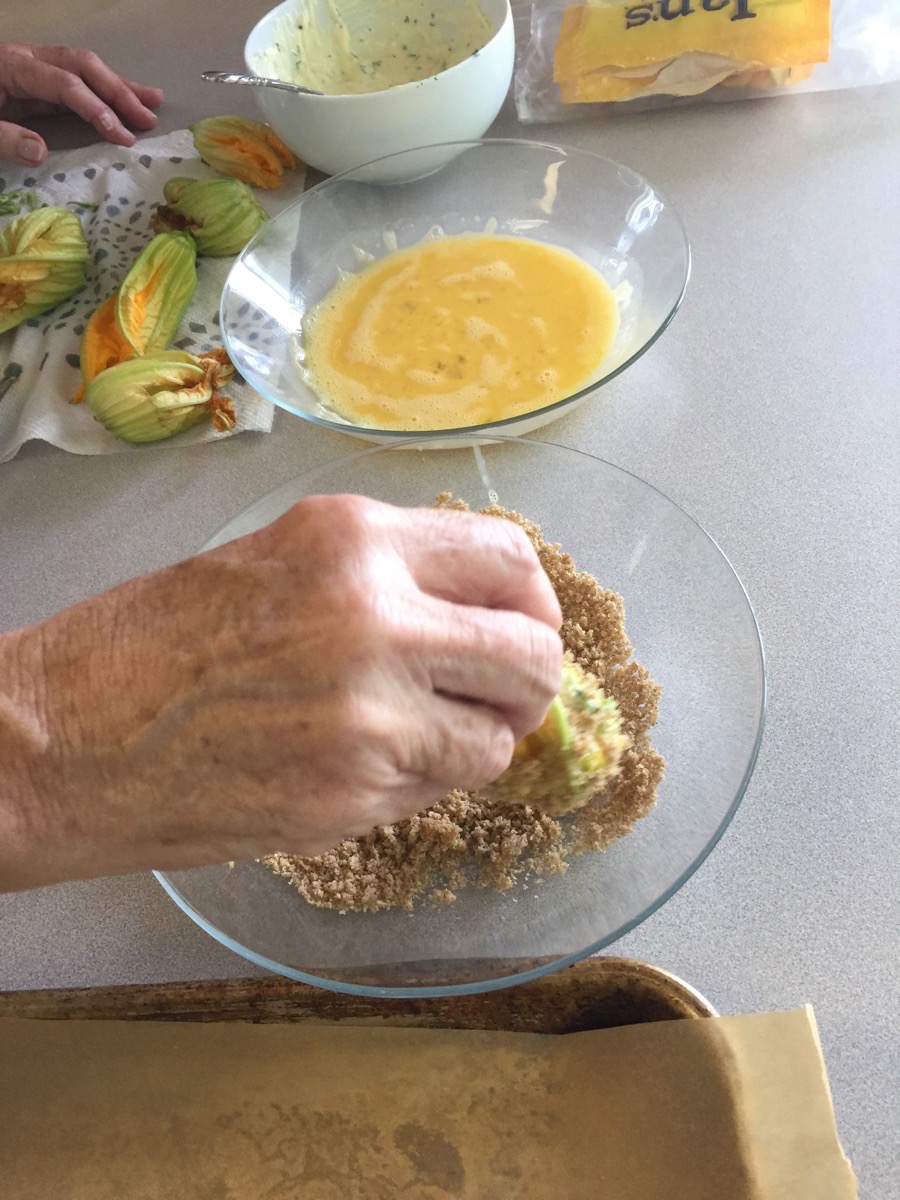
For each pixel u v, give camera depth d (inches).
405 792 10.4
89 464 21.1
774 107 24.5
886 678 15.5
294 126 22.2
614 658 15.7
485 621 9.7
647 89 24.4
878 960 13.3
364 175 22.3
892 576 16.5
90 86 28.6
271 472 20.1
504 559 10.3
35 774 9.9
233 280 20.2
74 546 19.7
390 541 9.6
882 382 19.0
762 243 21.7
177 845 10.5
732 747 14.0
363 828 10.4
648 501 17.0
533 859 14.0
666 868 13.2
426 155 22.2
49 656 9.9
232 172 25.2
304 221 21.9
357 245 22.2
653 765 14.3
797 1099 12.3
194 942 14.7
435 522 10.1
